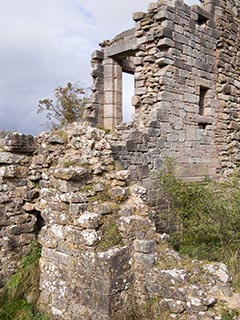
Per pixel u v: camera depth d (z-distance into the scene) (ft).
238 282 16.49
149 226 17.72
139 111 35.37
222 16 41.42
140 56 35.68
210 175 39.50
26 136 24.03
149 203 31.45
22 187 24.16
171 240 27.40
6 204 23.38
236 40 43.98
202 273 15.60
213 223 25.82
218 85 41.22
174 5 34.76
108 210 17.11
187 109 36.55
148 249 16.70
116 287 15.76
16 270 23.21
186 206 29.27
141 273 16.63
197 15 37.86
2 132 26.40
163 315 15.38
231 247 23.81
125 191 18.39
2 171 23.27
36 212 24.90
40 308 18.66
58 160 21.03
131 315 16.12
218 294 14.74
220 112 41.39
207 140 39.40
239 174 33.17
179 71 35.45
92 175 18.58
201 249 24.35
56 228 18.22
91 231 16.29
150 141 32.30
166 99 34.09
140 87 35.42
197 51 37.83
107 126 44.60
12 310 19.84
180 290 15.15
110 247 16.25
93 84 44.50
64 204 18.03
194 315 14.52
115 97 44.80
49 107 73.36
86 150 19.20
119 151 29.01
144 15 35.47
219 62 40.91
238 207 25.45
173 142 34.83
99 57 44.37
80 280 16.55
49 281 18.33
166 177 31.35
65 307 17.17
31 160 24.59
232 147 42.27
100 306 15.56
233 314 13.82
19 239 23.90
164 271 15.87
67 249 17.37
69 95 73.10
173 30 34.65
